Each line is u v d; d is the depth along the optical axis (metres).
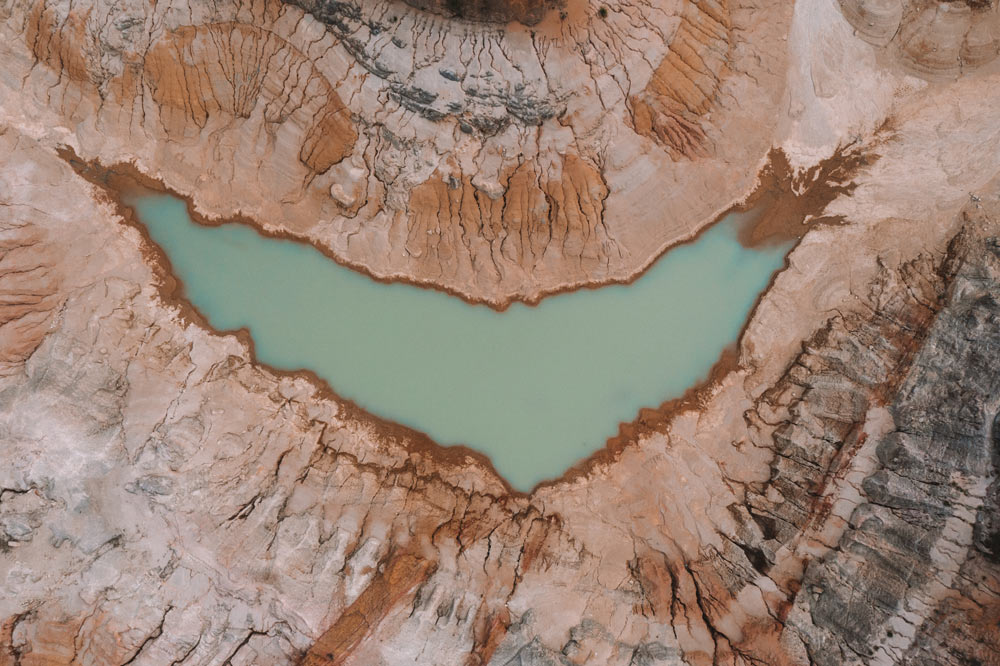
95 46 15.27
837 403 15.04
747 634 13.98
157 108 15.86
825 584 13.88
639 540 15.25
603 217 15.90
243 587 13.88
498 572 14.56
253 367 15.89
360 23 14.52
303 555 14.21
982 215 15.46
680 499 15.41
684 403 16.05
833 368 15.35
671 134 15.61
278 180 16.02
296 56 15.09
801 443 15.02
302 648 13.79
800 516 14.59
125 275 15.84
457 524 15.12
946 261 15.35
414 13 14.26
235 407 15.35
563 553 14.91
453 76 14.54
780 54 15.74
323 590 14.03
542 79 14.53
